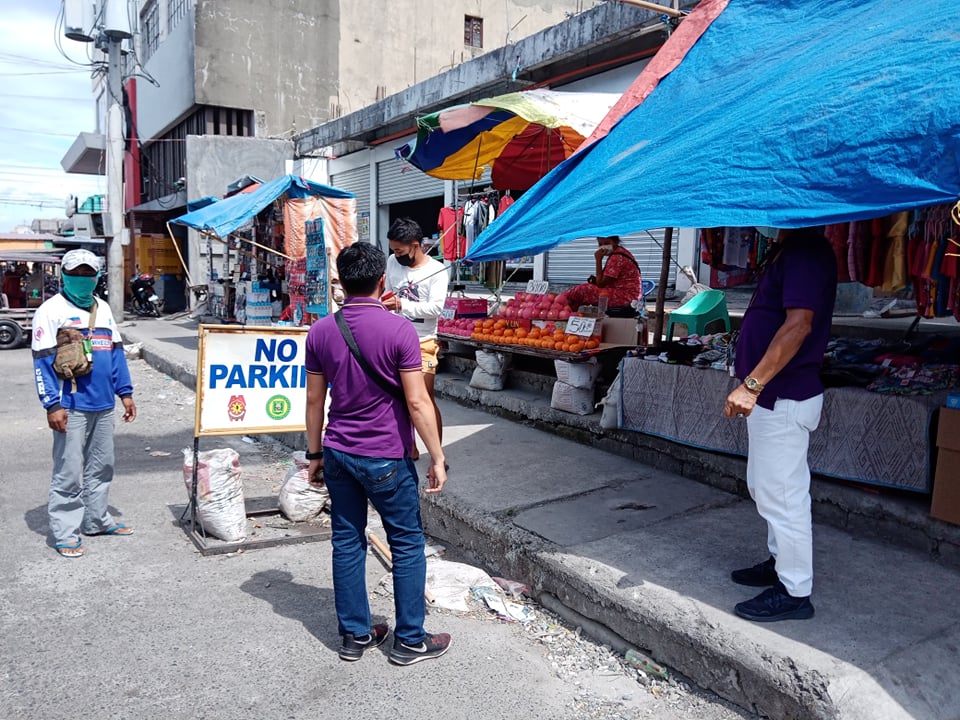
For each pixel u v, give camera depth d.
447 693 3.16
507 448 6.09
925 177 2.72
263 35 21.53
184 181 22.61
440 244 10.49
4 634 3.59
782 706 2.80
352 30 22.58
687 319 6.58
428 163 7.61
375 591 4.18
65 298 4.54
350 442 3.22
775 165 3.22
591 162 4.54
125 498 5.77
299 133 19.98
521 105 5.73
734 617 3.18
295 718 2.96
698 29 4.87
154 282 24.11
